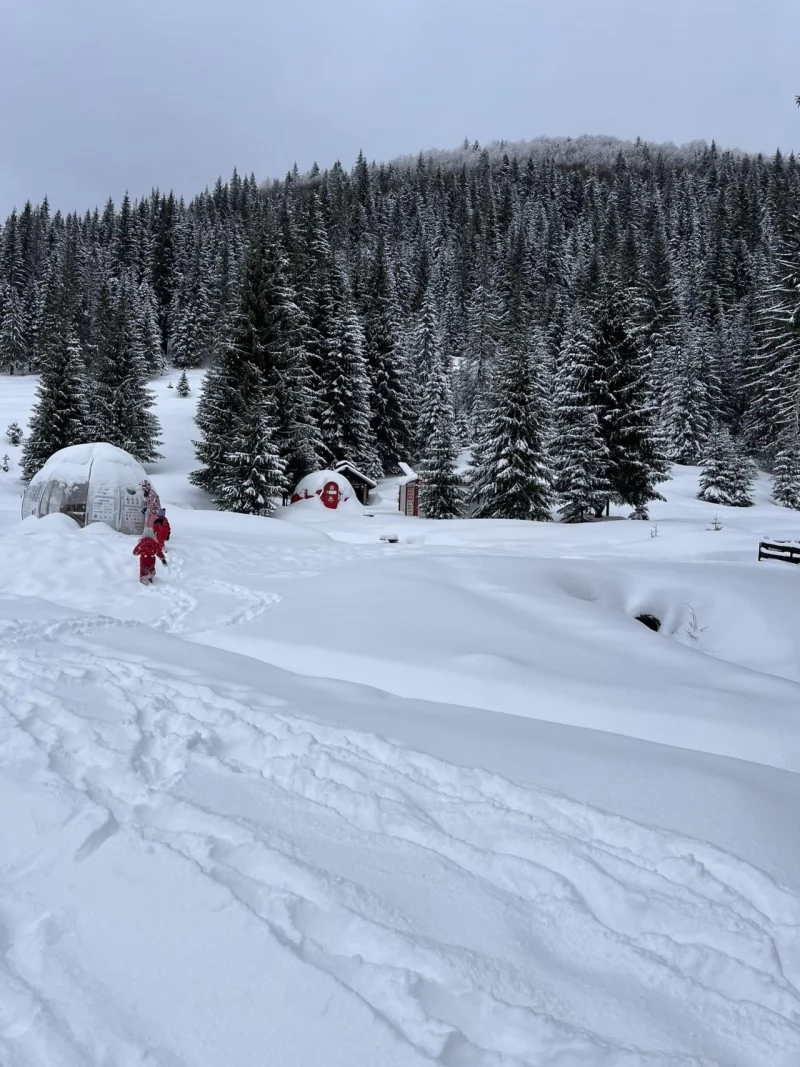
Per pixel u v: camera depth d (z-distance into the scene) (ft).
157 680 20.12
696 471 168.86
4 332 238.48
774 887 10.41
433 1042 7.16
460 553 61.82
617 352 110.52
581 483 103.96
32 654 22.79
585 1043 7.24
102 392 131.95
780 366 68.64
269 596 37.52
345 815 12.36
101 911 9.35
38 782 12.86
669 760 15.79
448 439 114.73
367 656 24.98
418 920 9.39
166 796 12.51
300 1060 7.00
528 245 315.58
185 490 116.37
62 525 49.80
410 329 192.75
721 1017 7.87
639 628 32.09
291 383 119.03
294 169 505.66
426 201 445.78
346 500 115.24
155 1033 7.40
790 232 87.20
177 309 265.34
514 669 23.25
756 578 44.91
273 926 8.95
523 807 12.92
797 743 18.51
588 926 9.36
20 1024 7.50
